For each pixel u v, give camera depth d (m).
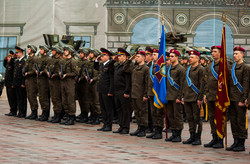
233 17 36.88
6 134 14.24
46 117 19.12
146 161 10.38
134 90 15.31
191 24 37.00
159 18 36.56
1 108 24.12
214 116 13.14
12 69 20.62
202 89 13.37
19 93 20.14
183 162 10.44
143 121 15.23
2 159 10.04
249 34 36.75
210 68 13.20
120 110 15.87
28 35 35.25
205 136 15.56
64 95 18.09
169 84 14.22
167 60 15.04
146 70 15.17
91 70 18.64
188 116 13.73
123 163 10.05
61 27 35.03
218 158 11.21
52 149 11.62
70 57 18.08
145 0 36.38
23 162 9.77
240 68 12.64
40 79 18.94
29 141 12.88
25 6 35.22
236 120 12.76
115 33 35.75
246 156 11.70
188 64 21.42
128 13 35.97
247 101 12.37
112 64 16.11
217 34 36.94
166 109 14.35
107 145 12.73
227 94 12.55
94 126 17.80
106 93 16.22
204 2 36.97
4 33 35.44
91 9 35.16
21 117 20.25
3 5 35.38
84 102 19.03
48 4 34.94
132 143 13.39
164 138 14.92
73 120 18.16
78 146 12.28
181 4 36.97
